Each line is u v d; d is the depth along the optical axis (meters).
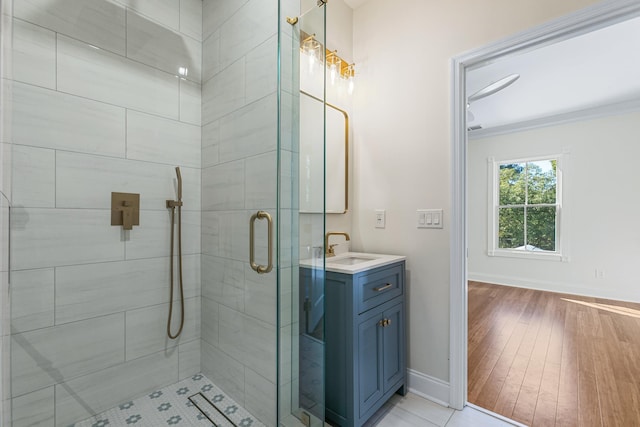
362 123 2.12
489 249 4.92
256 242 1.49
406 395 1.77
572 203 4.23
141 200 1.64
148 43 1.67
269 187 1.43
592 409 1.63
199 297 1.90
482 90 3.31
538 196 4.56
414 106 1.84
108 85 1.53
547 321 3.09
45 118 1.32
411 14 1.87
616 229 3.93
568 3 1.34
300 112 1.26
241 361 1.58
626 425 1.51
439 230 1.72
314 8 1.27
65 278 1.39
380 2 2.04
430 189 1.76
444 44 1.72
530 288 4.54
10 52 1.20
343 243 2.09
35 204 1.29
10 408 1.21
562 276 4.30
